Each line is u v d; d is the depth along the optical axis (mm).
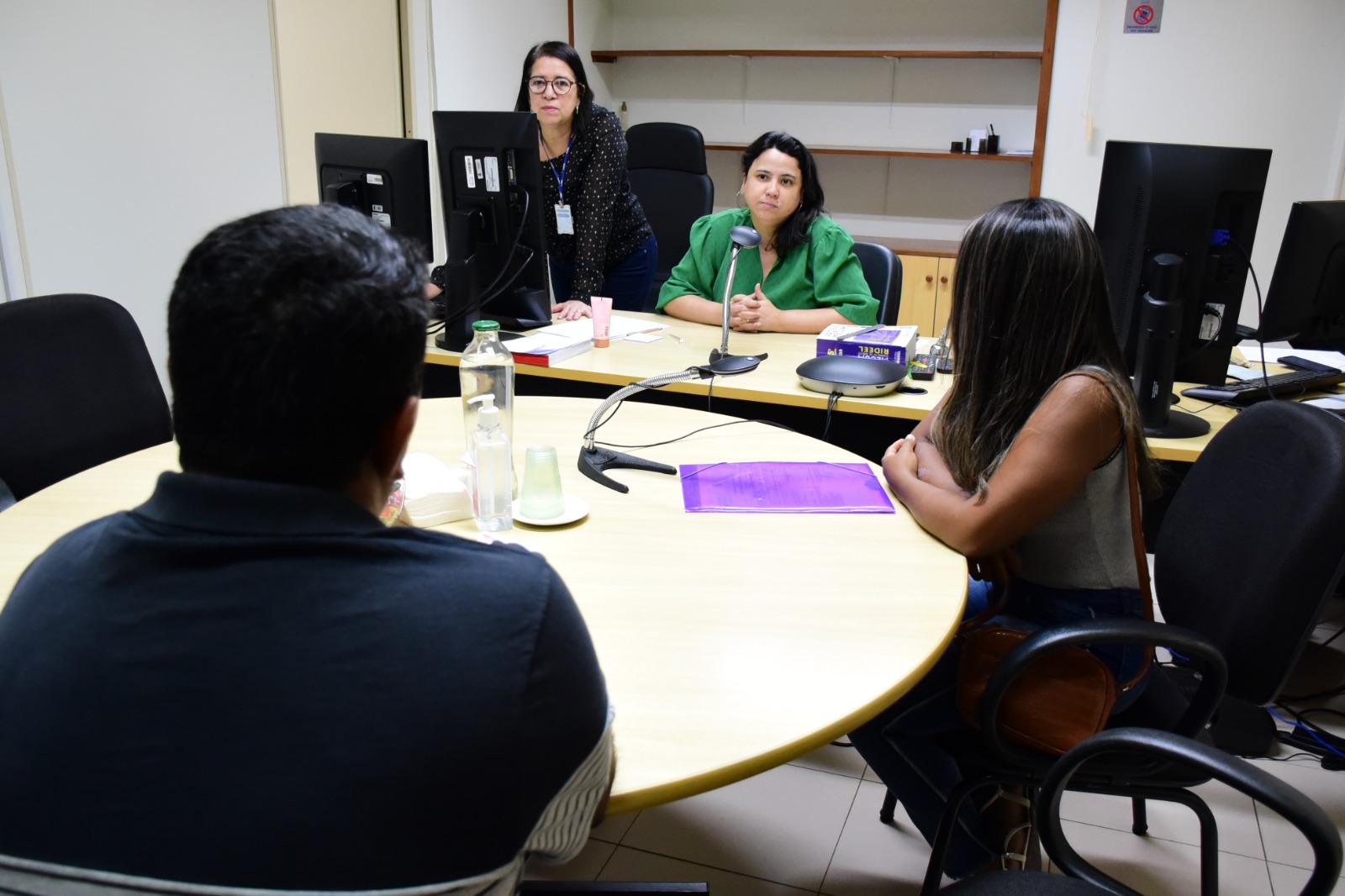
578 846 754
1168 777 1317
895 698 1050
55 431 1906
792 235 2834
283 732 561
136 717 566
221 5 3289
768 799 1932
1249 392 2188
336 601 583
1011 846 1543
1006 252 1344
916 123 4945
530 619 609
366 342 601
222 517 597
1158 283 1882
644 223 3436
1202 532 1415
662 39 5281
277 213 637
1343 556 1180
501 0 4484
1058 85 4254
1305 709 2188
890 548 1401
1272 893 1683
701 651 1109
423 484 1446
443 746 567
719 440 1864
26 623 612
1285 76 4020
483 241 2584
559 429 1904
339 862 553
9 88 2721
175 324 597
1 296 2787
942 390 2246
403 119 4125
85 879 554
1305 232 2051
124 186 3078
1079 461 1302
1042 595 1438
